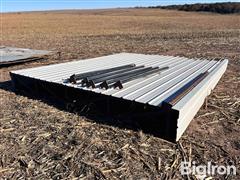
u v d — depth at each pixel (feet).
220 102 14.56
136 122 11.87
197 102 12.39
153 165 8.77
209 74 16.02
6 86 18.54
